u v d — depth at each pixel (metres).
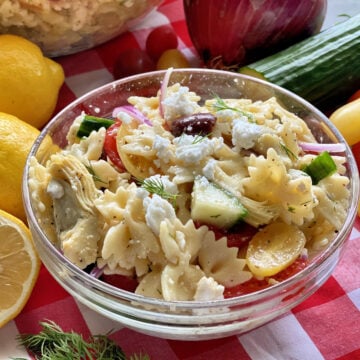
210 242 0.33
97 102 0.41
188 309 0.30
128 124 0.37
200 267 0.33
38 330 0.37
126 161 0.36
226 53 0.52
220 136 0.36
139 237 0.32
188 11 0.52
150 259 0.32
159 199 0.32
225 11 0.49
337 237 0.33
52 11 0.48
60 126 0.40
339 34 0.49
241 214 0.33
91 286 0.31
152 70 0.52
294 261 0.33
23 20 0.48
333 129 0.38
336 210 0.35
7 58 0.45
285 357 0.36
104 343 0.35
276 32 0.50
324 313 0.38
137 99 0.40
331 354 0.36
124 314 0.32
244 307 0.30
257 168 0.34
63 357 0.34
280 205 0.34
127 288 0.33
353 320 0.37
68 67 0.53
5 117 0.41
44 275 0.40
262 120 0.37
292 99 0.41
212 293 0.31
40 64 0.46
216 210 0.32
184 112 0.37
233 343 0.36
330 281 0.39
